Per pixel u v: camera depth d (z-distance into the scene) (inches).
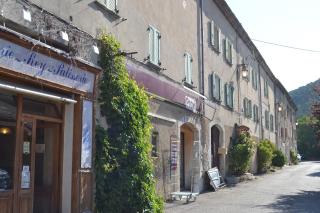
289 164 2155.5
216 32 924.6
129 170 446.3
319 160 3097.9
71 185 398.6
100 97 439.8
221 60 951.6
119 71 453.1
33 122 375.9
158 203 480.4
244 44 1200.8
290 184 934.4
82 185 405.1
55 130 404.8
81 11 414.9
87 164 413.1
